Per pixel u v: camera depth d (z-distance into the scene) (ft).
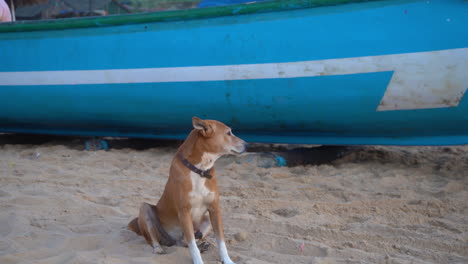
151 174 21.52
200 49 21.90
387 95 20.67
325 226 17.78
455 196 19.26
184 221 16.33
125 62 22.65
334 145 23.81
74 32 23.65
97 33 23.12
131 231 17.52
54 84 24.21
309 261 16.31
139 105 23.17
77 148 27.43
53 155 24.32
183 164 16.39
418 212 18.39
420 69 20.18
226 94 21.99
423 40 20.06
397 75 20.39
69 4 52.44
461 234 17.22
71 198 19.33
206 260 16.57
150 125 24.44
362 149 24.47
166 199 16.70
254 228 17.83
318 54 20.84
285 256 16.52
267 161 22.25
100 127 25.85
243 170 21.80
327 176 21.11
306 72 21.02
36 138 30.58
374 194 19.53
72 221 18.19
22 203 19.11
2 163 22.67
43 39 24.23
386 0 20.34
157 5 64.34
